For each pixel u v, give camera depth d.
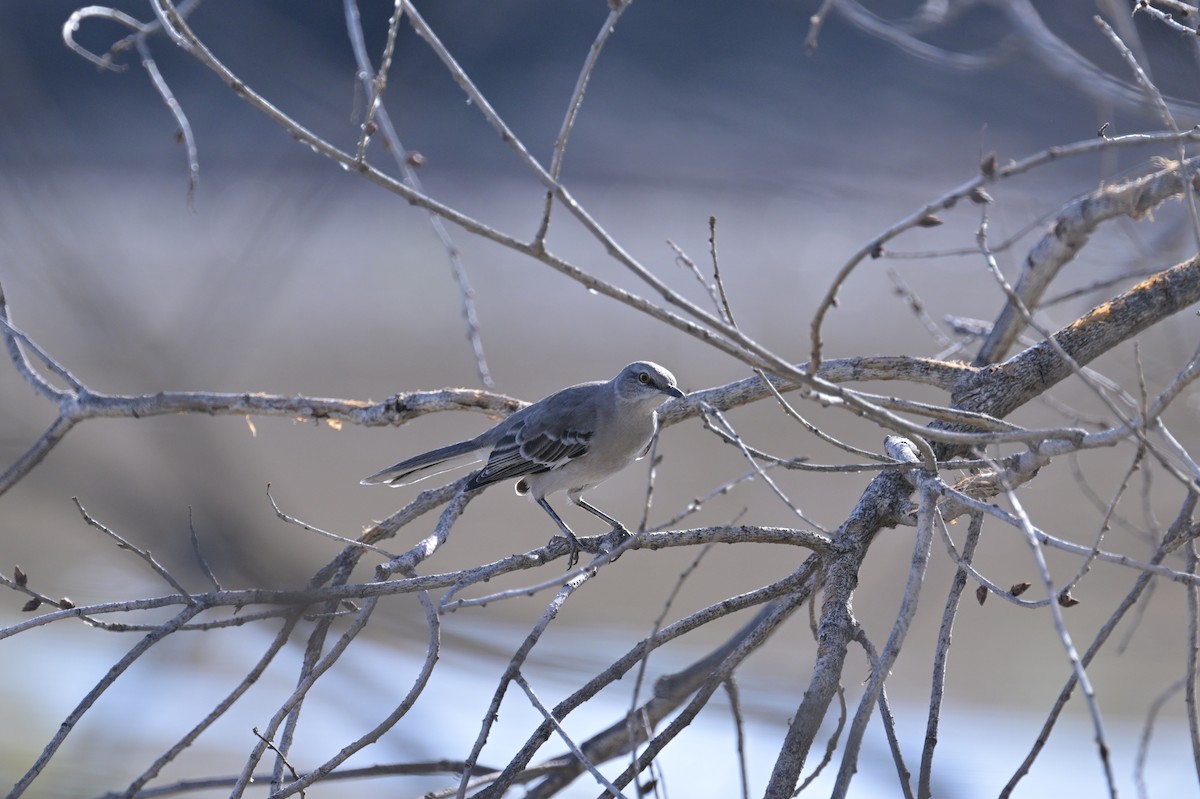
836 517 17.77
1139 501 17.45
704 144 24.59
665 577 16.45
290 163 19.69
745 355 5.14
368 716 11.75
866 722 5.27
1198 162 6.81
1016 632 14.80
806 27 22.14
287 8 19.97
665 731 6.30
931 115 21.00
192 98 31.98
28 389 20.05
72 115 30.55
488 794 5.93
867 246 4.95
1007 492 5.34
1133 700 13.34
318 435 20.91
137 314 20.08
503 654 12.86
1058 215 7.73
